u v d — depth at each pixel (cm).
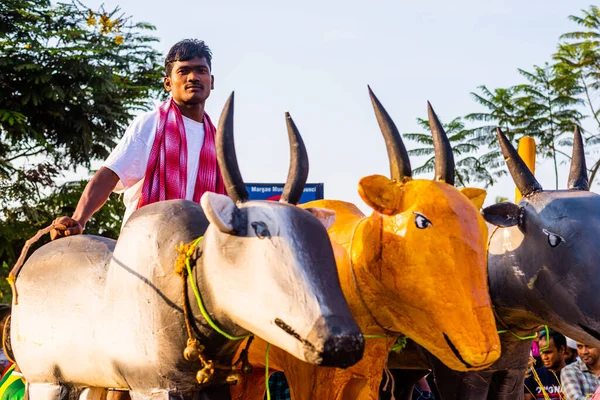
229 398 394
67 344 409
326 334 303
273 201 347
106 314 389
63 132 1628
